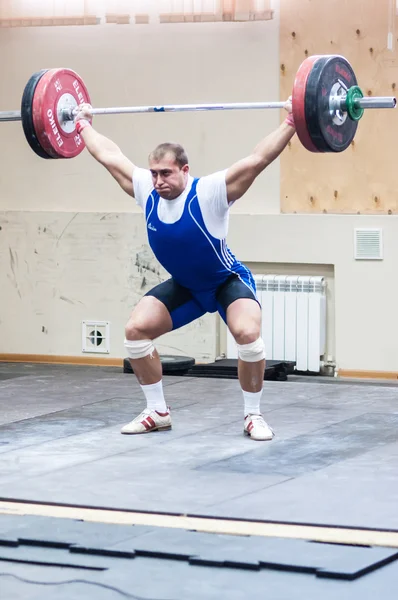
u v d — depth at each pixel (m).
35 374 7.48
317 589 3.29
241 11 8.22
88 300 8.77
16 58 8.86
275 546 3.63
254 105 5.09
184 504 4.11
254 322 5.17
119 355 8.73
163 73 8.50
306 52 8.15
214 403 6.20
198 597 3.24
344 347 8.17
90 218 8.71
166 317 5.32
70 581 3.40
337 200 8.19
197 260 5.12
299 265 8.30
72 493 4.29
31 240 8.89
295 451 4.97
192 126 8.45
